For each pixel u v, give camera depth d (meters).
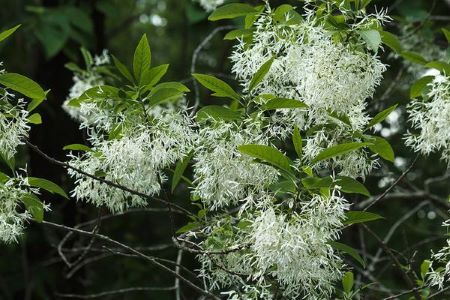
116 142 1.68
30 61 3.42
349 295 1.82
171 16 4.49
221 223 1.80
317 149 1.72
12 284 3.31
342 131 1.75
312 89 1.68
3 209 1.70
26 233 3.13
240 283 1.80
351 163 1.75
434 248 3.05
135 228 3.48
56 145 3.11
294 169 1.67
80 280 3.15
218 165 1.67
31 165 3.12
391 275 2.97
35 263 3.29
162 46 4.56
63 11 3.03
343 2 1.70
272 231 1.56
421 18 2.71
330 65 1.67
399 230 3.17
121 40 4.48
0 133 1.68
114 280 3.23
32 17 3.04
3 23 3.30
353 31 1.70
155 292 3.09
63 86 3.19
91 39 3.12
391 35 1.80
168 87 1.71
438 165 3.32
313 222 1.59
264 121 1.74
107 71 2.46
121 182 1.75
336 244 1.67
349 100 1.69
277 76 1.74
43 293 3.17
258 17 1.80
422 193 2.56
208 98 3.33
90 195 1.75
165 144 1.67
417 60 1.90
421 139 1.77
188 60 4.12
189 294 3.10
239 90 2.95
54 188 1.75
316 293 1.67
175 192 2.84
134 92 1.72
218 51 3.89
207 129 1.69
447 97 1.72
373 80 1.69
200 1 2.88
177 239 1.77
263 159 1.61
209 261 1.74
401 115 2.81
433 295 1.79
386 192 1.83
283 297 1.69
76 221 2.96
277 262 1.58
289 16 1.75
